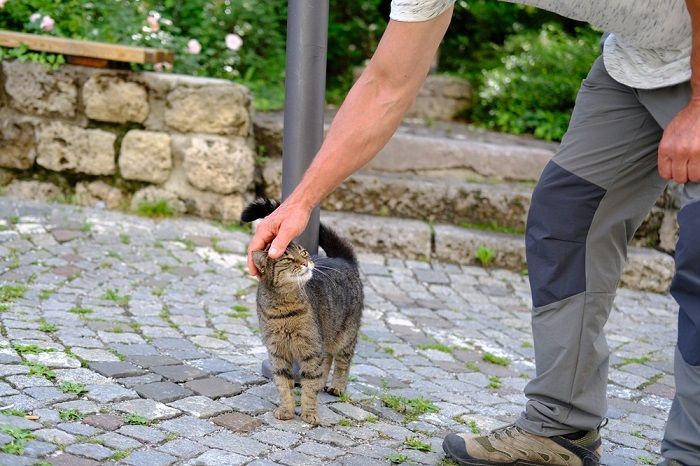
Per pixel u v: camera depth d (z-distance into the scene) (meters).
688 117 2.46
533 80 8.43
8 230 5.59
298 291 3.34
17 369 3.51
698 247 2.45
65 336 4.01
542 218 3.01
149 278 5.18
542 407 3.05
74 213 6.10
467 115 9.06
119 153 6.36
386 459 3.19
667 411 4.14
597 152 2.92
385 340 4.71
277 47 8.97
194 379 3.72
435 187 6.69
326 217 6.39
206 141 6.31
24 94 6.34
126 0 7.54
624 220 2.98
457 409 3.84
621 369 4.68
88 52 6.25
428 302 5.49
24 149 6.39
